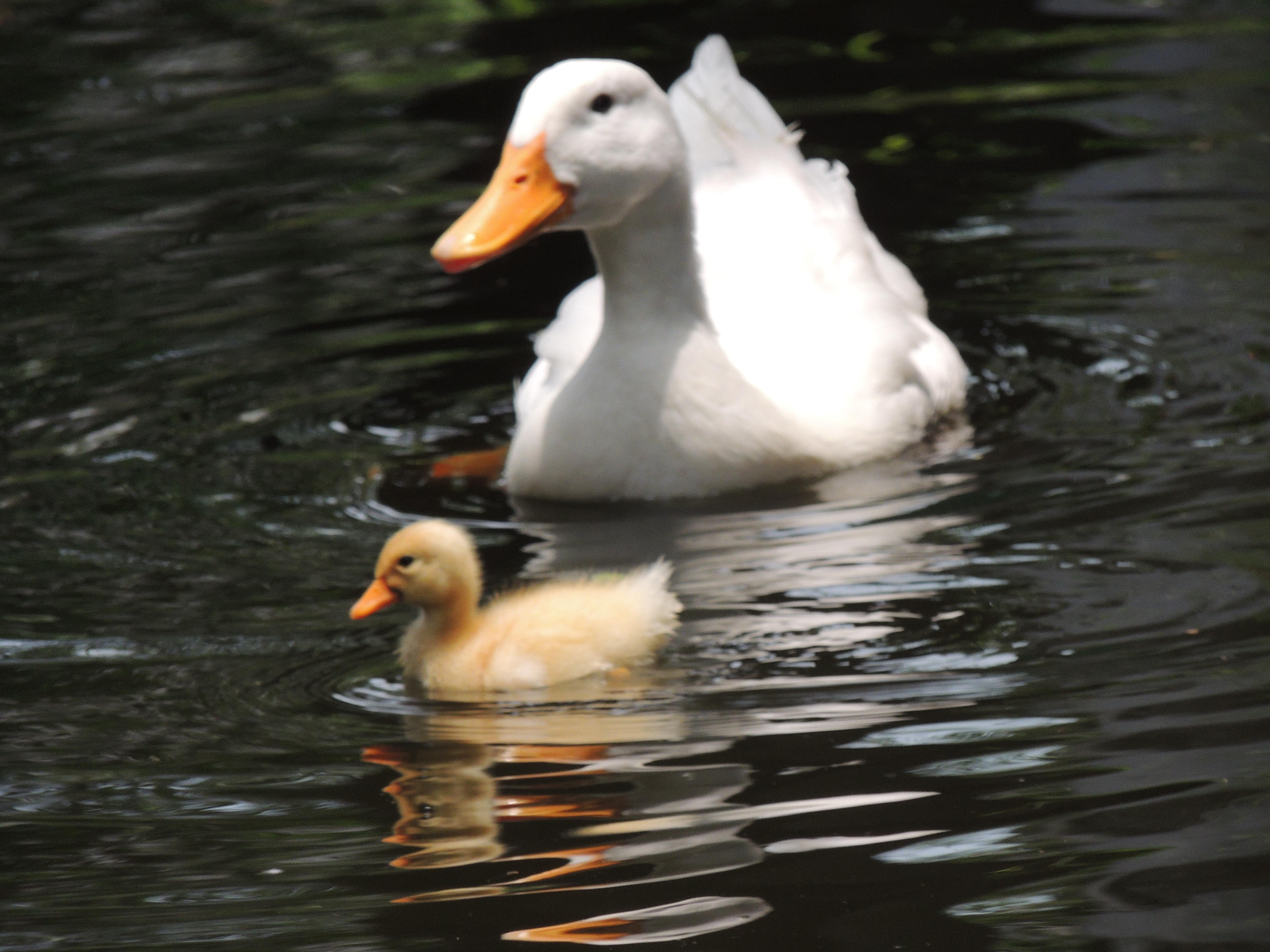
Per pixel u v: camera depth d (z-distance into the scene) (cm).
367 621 923
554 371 1197
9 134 1862
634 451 1100
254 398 1265
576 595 888
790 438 1112
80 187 1702
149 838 703
